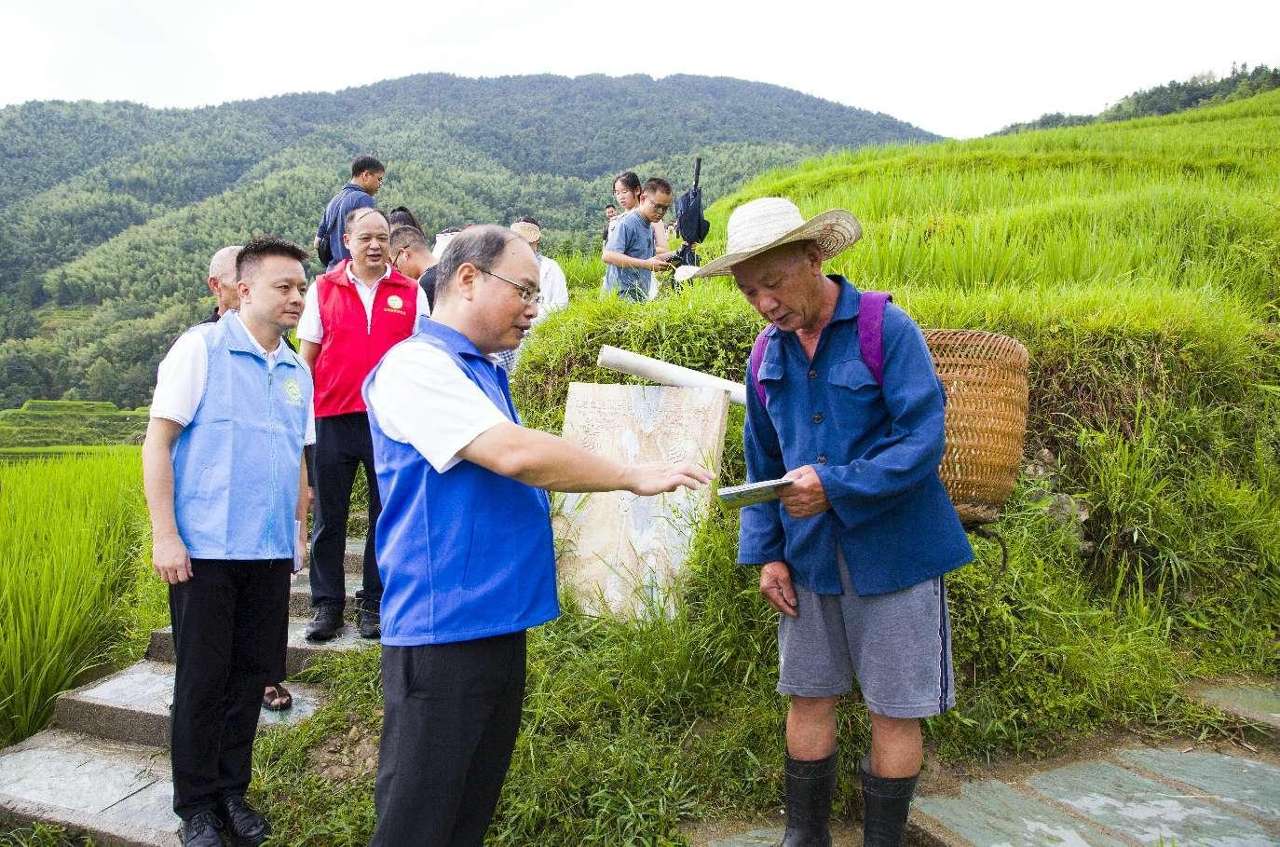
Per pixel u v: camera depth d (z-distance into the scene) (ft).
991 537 10.41
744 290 8.18
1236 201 27.20
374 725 12.27
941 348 9.79
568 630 13.24
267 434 10.73
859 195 39.86
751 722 10.81
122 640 17.21
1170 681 12.19
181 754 10.14
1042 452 15.70
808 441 8.36
